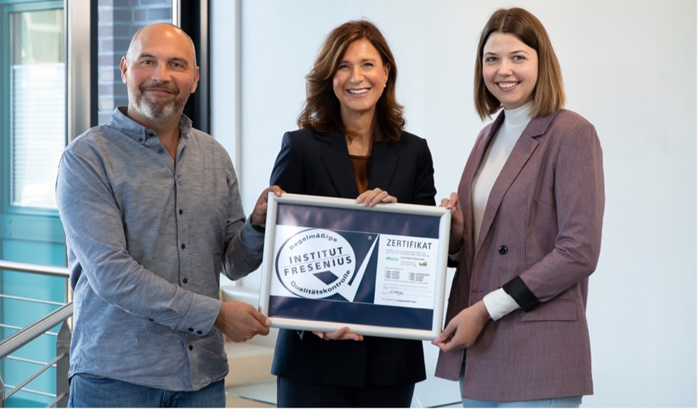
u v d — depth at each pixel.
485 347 2.06
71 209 1.97
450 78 3.85
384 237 2.10
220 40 4.58
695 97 3.22
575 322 2.00
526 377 1.99
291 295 2.10
